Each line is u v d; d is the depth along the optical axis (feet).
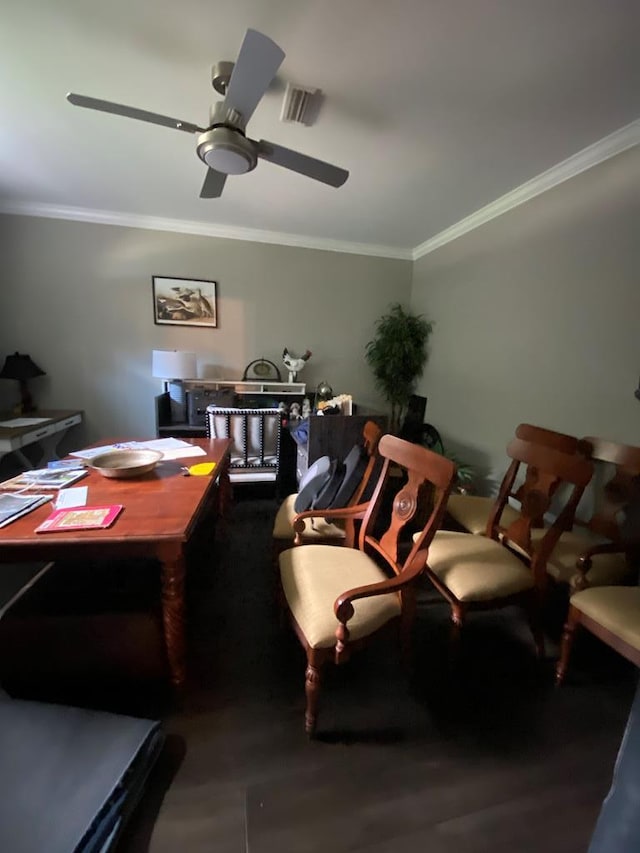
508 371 8.86
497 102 5.51
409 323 12.32
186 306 11.80
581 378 7.02
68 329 11.16
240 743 4.03
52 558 3.88
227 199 9.39
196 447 7.23
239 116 4.89
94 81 5.38
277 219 10.71
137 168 8.01
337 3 4.01
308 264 12.53
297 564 4.89
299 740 4.10
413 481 4.86
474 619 6.25
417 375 13.01
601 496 6.53
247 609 6.15
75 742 3.59
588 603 4.51
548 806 3.58
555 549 5.68
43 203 10.21
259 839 3.23
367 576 4.67
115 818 3.09
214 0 4.04
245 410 8.95
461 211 9.60
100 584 4.92
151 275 11.43
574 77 4.98
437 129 6.19
